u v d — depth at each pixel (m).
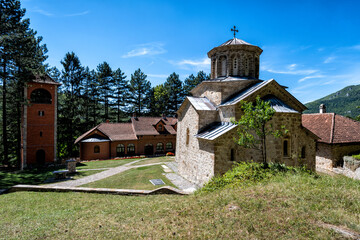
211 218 6.76
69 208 9.90
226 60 19.42
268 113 10.39
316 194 7.42
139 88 58.09
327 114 26.66
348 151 23.00
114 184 17.67
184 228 6.36
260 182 9.48
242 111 15.05
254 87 16.53
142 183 17.70
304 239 4.99
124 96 55.06
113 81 51.72
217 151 14.23
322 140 22.84
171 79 62.44
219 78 19.42
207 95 20.17
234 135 14.68
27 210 9.77
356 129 24.34
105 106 52.31
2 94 29.41
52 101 30.19
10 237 6.83
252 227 5.73
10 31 24.11
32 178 20.80
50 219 8.38
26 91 27.84
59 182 19.02
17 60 24.77
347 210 6.28
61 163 29.77
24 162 27.47
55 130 30.25
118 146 35.97
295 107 16.83
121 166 26.70
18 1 24.75
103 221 7.84
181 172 20.81
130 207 9.34
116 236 6.45
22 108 28.81
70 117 40.97
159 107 61.78
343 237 4.90
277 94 16.22
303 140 16.19
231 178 10.86
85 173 22.70
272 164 11.43
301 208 6.40
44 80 29.62
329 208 6.42
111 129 37.38
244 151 14.73
